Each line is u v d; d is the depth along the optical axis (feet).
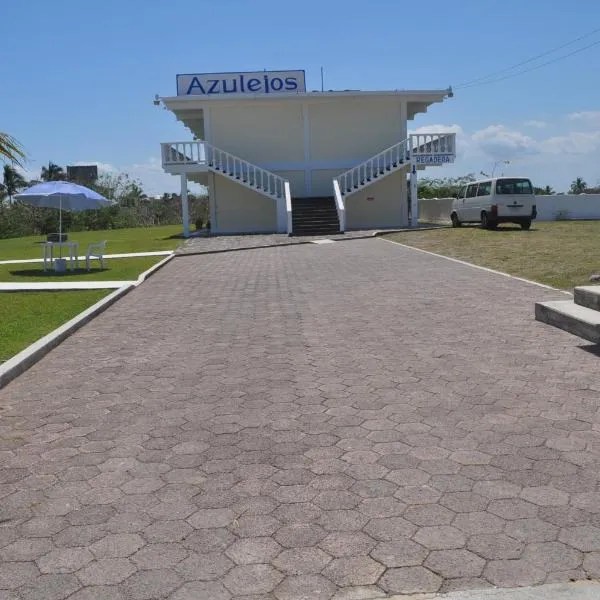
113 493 12.46
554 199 98.94
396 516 11.22
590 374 18.92
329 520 11.17
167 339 25.94
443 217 110.42
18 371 21.11
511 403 16.70
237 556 10.20
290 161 94.32
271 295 36.47
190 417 16.55
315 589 9.34
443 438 14.52
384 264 48.26
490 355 21.42
